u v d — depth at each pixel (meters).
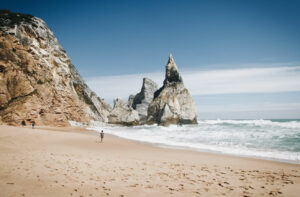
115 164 10.16
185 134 33.38
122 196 5.41
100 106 94.75
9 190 5.02
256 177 8.64
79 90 78.81
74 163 9.55
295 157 14.05
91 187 6.02
